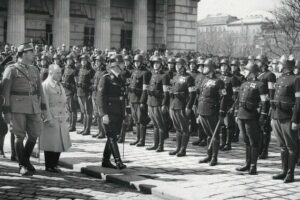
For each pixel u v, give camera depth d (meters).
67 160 11.30
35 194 8.32
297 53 40.62
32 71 9.91
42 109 9.98
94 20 36.22
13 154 11.24
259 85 10.24
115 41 37.72
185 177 9.86
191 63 15.49
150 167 10.80
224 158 12.30
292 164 9.64
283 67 9.91
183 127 12.30
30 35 33.31
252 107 10.27
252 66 10.38
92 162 11.13
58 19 31.78
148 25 39.22
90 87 15.72
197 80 14.12
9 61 13.35
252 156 10.37
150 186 8.95
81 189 8.90
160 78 12.82
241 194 8.52
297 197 8.43
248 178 9.93
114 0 37.47
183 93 12.24
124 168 10.34
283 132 9.70
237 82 13.61
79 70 16.88
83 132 15.84
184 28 38.91
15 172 10.01
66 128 10.27
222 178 9.85
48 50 21.89
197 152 13.07
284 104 9.66
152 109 12.89
